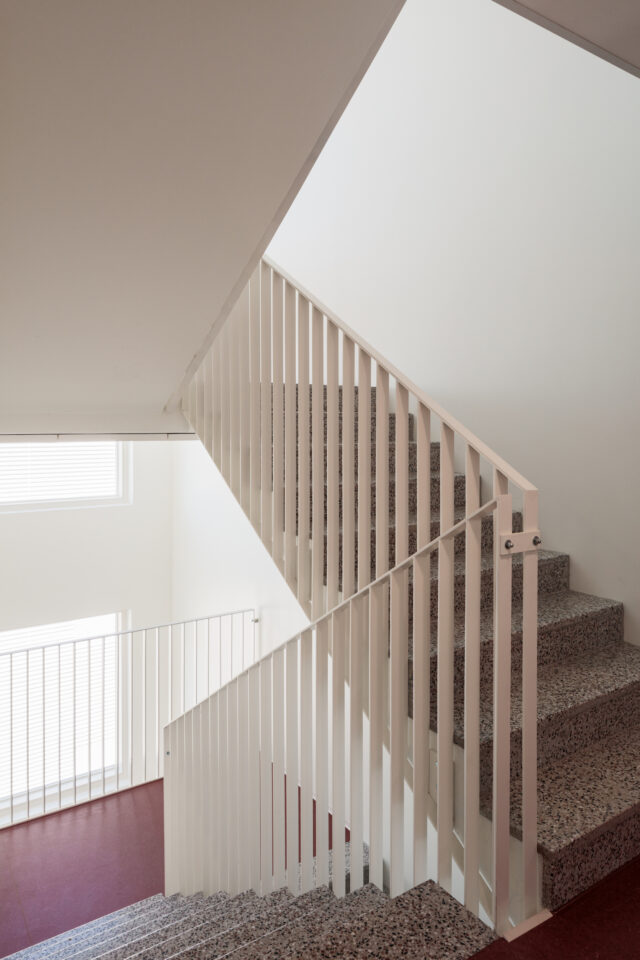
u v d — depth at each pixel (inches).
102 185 75.4
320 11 62.6
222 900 115.8
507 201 134.1
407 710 85.5
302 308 101.7
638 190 110.3
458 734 81.2
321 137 76.8
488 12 135.9
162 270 90.5
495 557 63.0
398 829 77.7
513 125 131.8
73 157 71.1
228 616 229.1
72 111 66.4
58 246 82.0
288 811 97.7
